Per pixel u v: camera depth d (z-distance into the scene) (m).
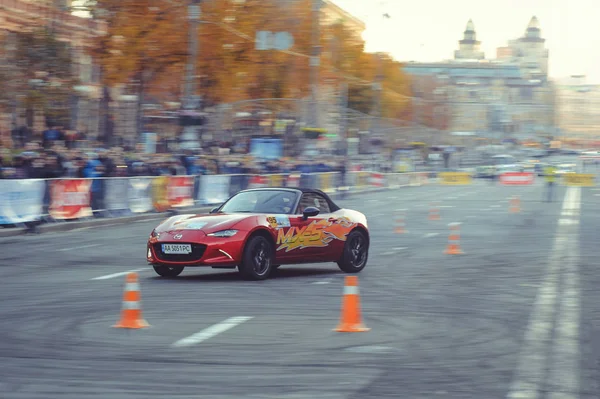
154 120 45.69
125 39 50.91
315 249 15.63
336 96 76.81
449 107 180.75
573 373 7.93
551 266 17.48
